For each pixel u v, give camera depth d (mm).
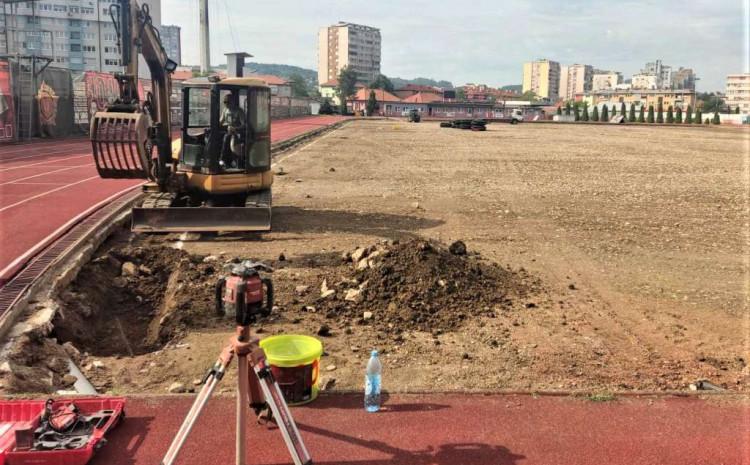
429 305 8289
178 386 5996
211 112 12211
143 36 11117
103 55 125812
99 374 6398
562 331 7656
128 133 9891
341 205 16062
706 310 8617
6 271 8523
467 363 6633
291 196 17344
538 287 9406
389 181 20984
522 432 4777
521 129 69812
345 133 51531
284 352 5191
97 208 13578
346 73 172250
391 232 12875
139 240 11680
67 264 8977
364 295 8586
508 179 22266
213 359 6730
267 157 13320
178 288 8961
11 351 6258
